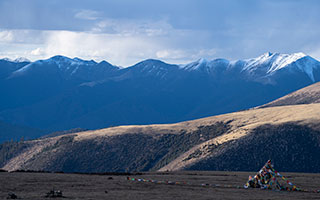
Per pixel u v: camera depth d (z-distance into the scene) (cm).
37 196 3559
